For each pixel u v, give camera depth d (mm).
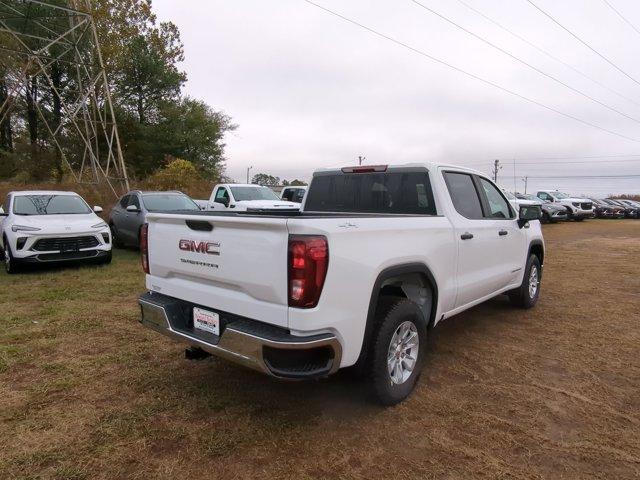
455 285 4258
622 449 3006
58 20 22281
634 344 4953
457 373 4176
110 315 5777
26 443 2977
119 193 20516
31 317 5668
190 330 3414
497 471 2758
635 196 52469
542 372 4215
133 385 3811
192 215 3336
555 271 9539
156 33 35188
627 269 9766
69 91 30062
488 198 5219
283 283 2764
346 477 2686
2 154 30625
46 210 9578
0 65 23391
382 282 3248
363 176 4746
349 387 3812
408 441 3064
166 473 2701
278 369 2787
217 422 3258
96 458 2834
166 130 35688
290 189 17359
